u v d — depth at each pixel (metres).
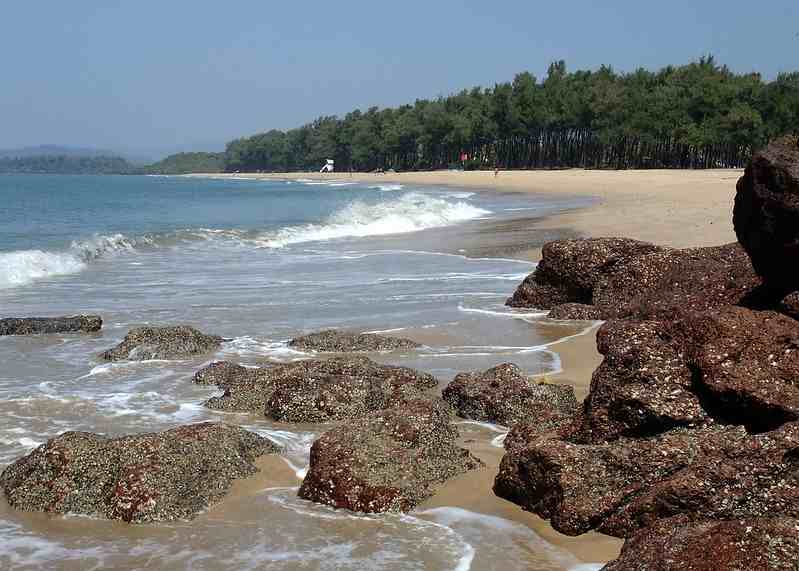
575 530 6.15
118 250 24.12
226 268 20.86
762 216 9.05
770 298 10.20
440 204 39.53
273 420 9.05
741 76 111.06
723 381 6.50
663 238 22.50
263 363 11.32
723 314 6.89
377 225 31.58
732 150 106.06
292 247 25.78
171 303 15.88
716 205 33.84
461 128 131.62
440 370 10.81
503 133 127.56
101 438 7.33
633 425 6.74
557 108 117.56
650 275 13.70
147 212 45.91
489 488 7.03
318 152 196.00
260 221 38.38
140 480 6.63
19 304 15.87
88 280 18.89
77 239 26.59
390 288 17.39
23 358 11.71
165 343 11.86
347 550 5.91
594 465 6.40
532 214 37.12
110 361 11.51
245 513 6.56
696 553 4.71
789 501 5.62
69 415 9.11
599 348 7.78
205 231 28.42
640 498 6.04
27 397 9.74
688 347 6.90
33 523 6.43
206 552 5.91
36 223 35.72
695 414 6.64
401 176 123.81
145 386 10.31
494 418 8.90
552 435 7.08
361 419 7.43
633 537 5.43
